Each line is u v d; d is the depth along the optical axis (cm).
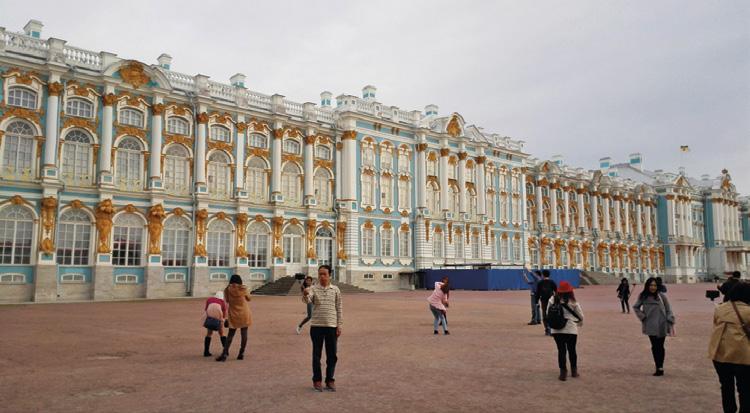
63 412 893
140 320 2316
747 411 775
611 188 8894
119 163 3975
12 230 3466
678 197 9875
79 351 1492
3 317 2400
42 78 3662
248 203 4534
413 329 2030
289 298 3912
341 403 952
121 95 3984
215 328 1412
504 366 1296
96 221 3788
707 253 10556
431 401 966
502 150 6912
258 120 4738
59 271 3625
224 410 906
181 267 4159
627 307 2820
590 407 934
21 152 3572
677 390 1062
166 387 1069
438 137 6144
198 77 4375
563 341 1153
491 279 5347
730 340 791
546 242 7669
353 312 2762
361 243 5347
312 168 5053
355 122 5378
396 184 5719
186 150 4294
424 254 5809
